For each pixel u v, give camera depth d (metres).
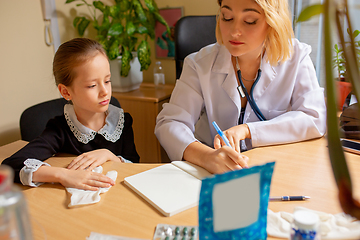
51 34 2.06
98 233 0.62
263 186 0.53
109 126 1.21
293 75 1.24
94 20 2.28
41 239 0.61
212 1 2.25
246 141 1.24
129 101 2.11
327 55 0.36
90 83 1.02
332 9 0.35
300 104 1.22
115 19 2.26
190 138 1.05
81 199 0.75
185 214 0.68
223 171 0.84
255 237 0.54
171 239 0.60
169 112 1.23
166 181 0.82
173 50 2.46
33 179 0.84
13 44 1.85
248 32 1.04
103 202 0.74
